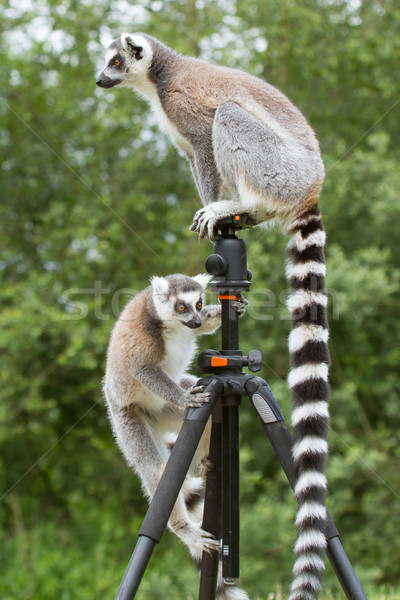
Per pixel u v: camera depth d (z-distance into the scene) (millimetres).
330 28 9742
